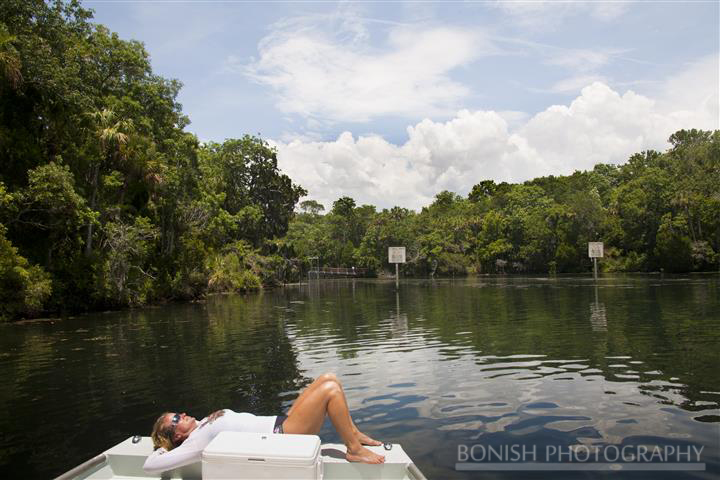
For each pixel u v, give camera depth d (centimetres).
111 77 3778
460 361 1136
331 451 461
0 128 2720
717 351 1151
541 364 1069
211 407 809
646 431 630
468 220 10231
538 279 6162
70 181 2761
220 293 5269
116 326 2209
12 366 1266
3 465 583
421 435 638
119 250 3253
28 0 2862
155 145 3844
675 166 8131
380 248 10444
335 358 1230
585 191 9025
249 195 7400
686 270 7138
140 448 458
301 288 6038
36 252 3005
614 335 1452
